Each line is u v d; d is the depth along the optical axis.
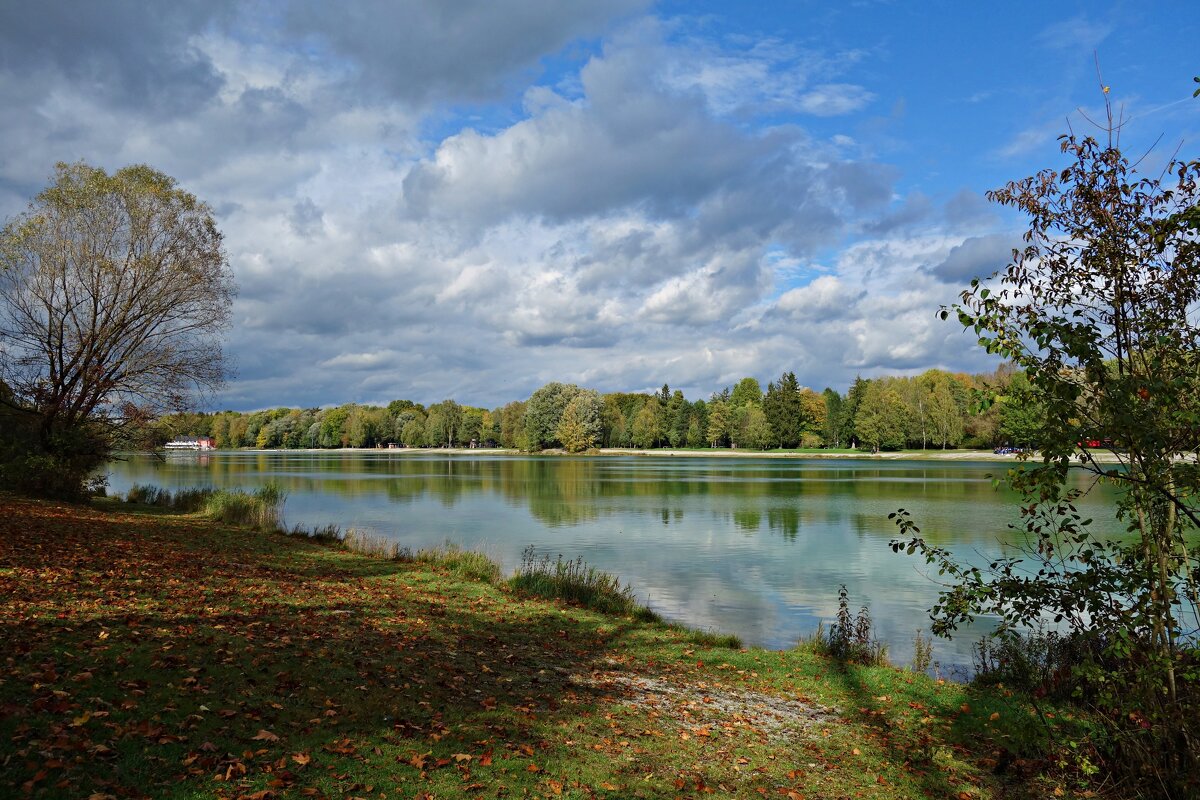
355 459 129.00
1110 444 6.54
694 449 146.00
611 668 11.62
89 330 29.52
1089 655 7.23
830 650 13.91
